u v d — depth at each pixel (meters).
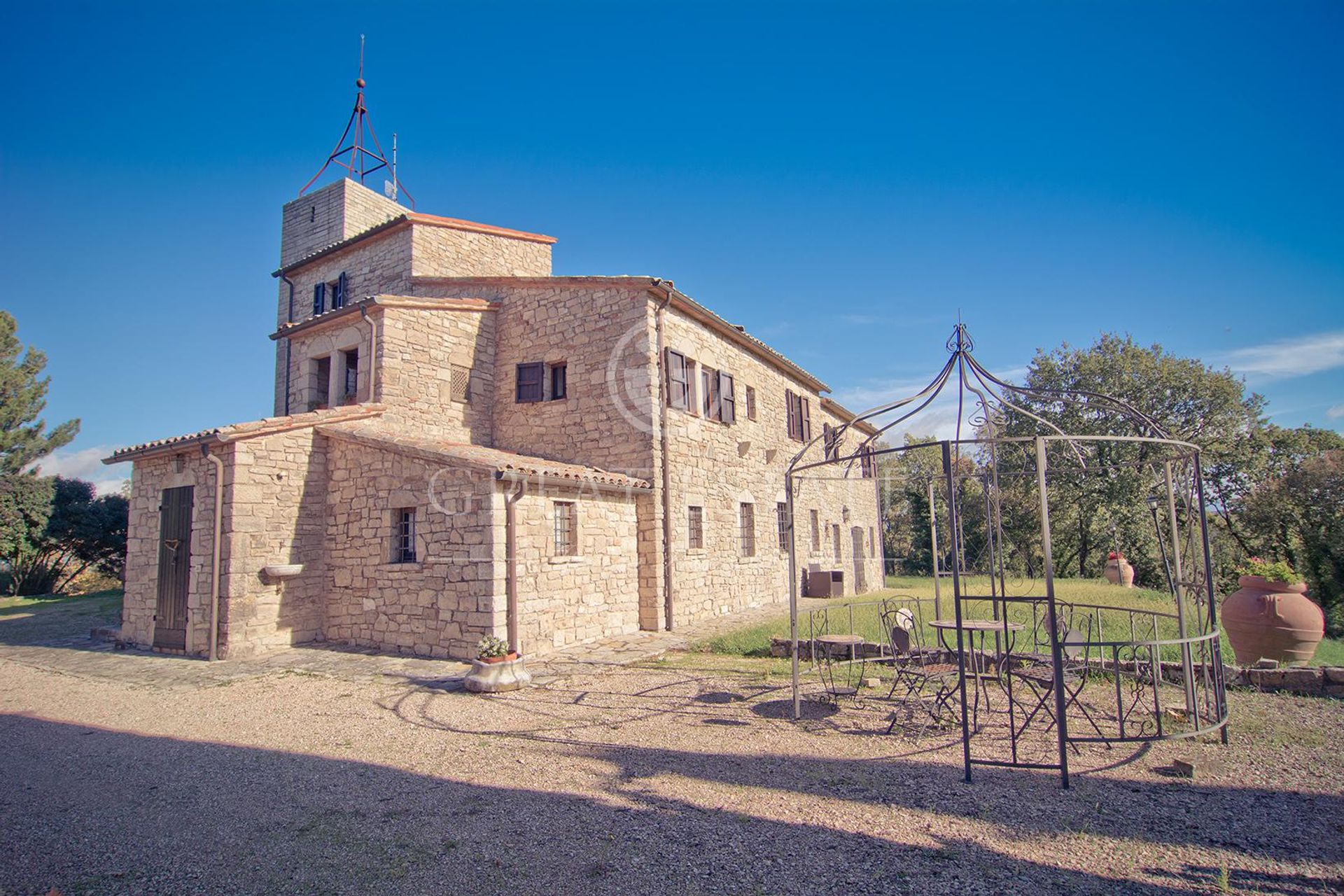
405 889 3.47
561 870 3.62
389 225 15.30
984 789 4.57
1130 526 22.11
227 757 5.71
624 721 6.46
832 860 3.63
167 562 11.06
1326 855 3.58
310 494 11.10
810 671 8.42
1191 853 3.63
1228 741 5.33
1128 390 22.58
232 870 3.72
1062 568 24.72
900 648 7.51
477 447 11.47
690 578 13.41
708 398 15.16
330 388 13.83
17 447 24.25
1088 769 4.88
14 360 25.12
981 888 3.31
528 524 10.04
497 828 4.17
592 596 11.26
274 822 4.36
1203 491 5.38
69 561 24.98
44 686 8.68
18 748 6.07
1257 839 3.77
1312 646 7.26
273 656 9.97
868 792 4.55
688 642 10.77
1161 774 4.76
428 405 13.25
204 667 9.37
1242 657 7.55
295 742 6.07
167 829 4.29
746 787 4.71
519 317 14.39
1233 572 21.25
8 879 3.66
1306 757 4.98
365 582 10.70
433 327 13.54
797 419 19.78
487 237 16.73
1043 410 22.00
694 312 14.32
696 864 3.63
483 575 9.35
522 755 5.55
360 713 6.96
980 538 25.41
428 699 7.45
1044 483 4.68
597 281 13.23
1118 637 8.90
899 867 3.54
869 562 23.73
